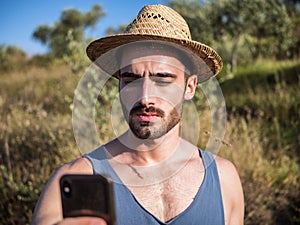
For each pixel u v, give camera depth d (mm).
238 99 7969
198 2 10375
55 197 1550
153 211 1586
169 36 1506
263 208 4520
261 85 8797
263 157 5559
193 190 1643
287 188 4887
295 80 8758
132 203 1562
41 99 8258
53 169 4469
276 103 7336
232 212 1739
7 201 4219
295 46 11406
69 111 6406
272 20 11016
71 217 1097
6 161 4875
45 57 16906
